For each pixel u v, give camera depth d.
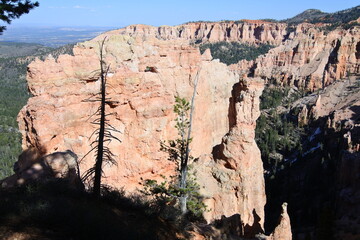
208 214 28.77
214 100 48.88
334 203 59.47
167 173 35.50
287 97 142.62
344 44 142.00
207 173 30.64
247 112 29.80
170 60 40.59
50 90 27.83
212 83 48.22
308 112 116.62
